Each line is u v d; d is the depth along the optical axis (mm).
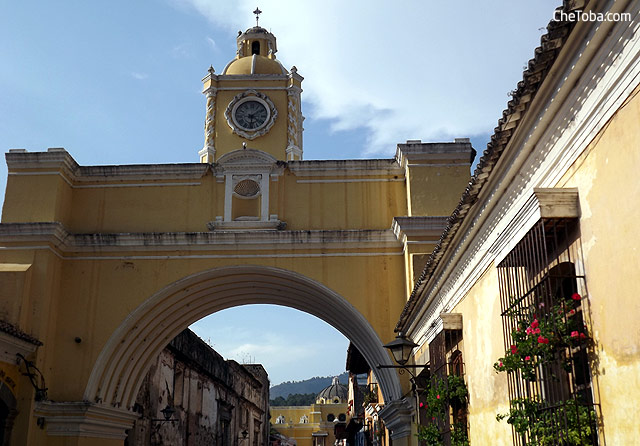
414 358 13672
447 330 9297
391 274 15352
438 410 9414
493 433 7332
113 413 15797
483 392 7789
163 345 17516
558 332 5203
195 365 23156
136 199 16031
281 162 15938
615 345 4641
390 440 16297
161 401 19719
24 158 15438
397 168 16000
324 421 60375
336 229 15648
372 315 15109
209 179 16062
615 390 4637
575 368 5398
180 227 15797
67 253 15688
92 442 15031
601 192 4828
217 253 15578
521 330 5922
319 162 15945
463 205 7281
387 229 15445
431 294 10461
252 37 19859
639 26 4125
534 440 5668
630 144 4383
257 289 17078
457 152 15391
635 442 4355
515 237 6375
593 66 4719
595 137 4887
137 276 15531
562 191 5289
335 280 15344
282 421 61719
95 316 15328
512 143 5996
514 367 6000
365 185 15992
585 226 5117
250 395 34812
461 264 8648
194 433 22938
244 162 15914
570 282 5547
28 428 13773
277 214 15750
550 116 5418
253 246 15492
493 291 7348
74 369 15000
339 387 64625
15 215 15180
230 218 15602
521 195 6289
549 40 4738
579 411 5004
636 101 4285
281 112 17797
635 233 4355
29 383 13992
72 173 16094
